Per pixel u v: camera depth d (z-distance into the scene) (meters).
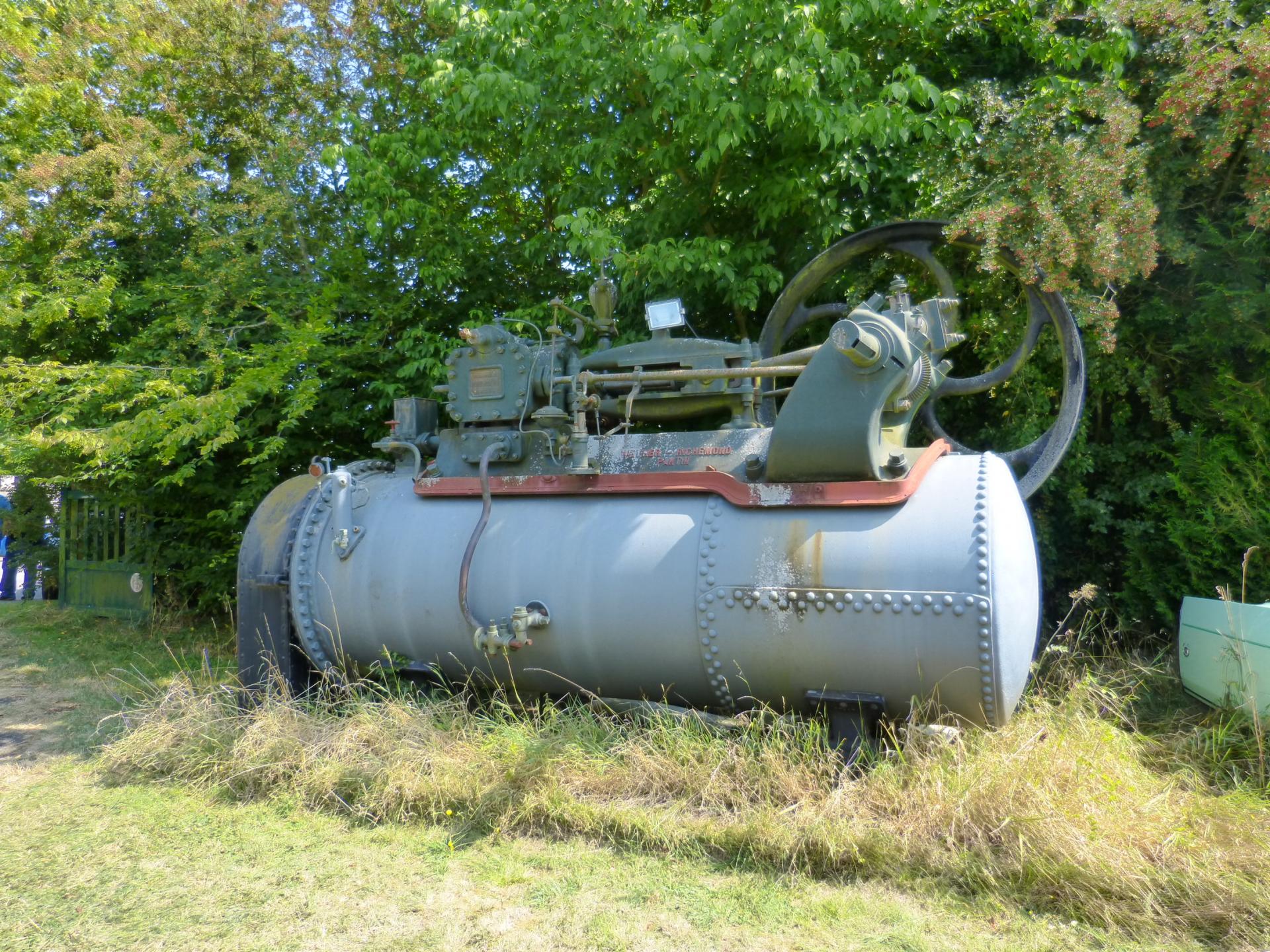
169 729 4.53
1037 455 4.95
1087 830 3.12
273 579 4.76
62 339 8.98
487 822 3.66
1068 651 5.28
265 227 8.47
